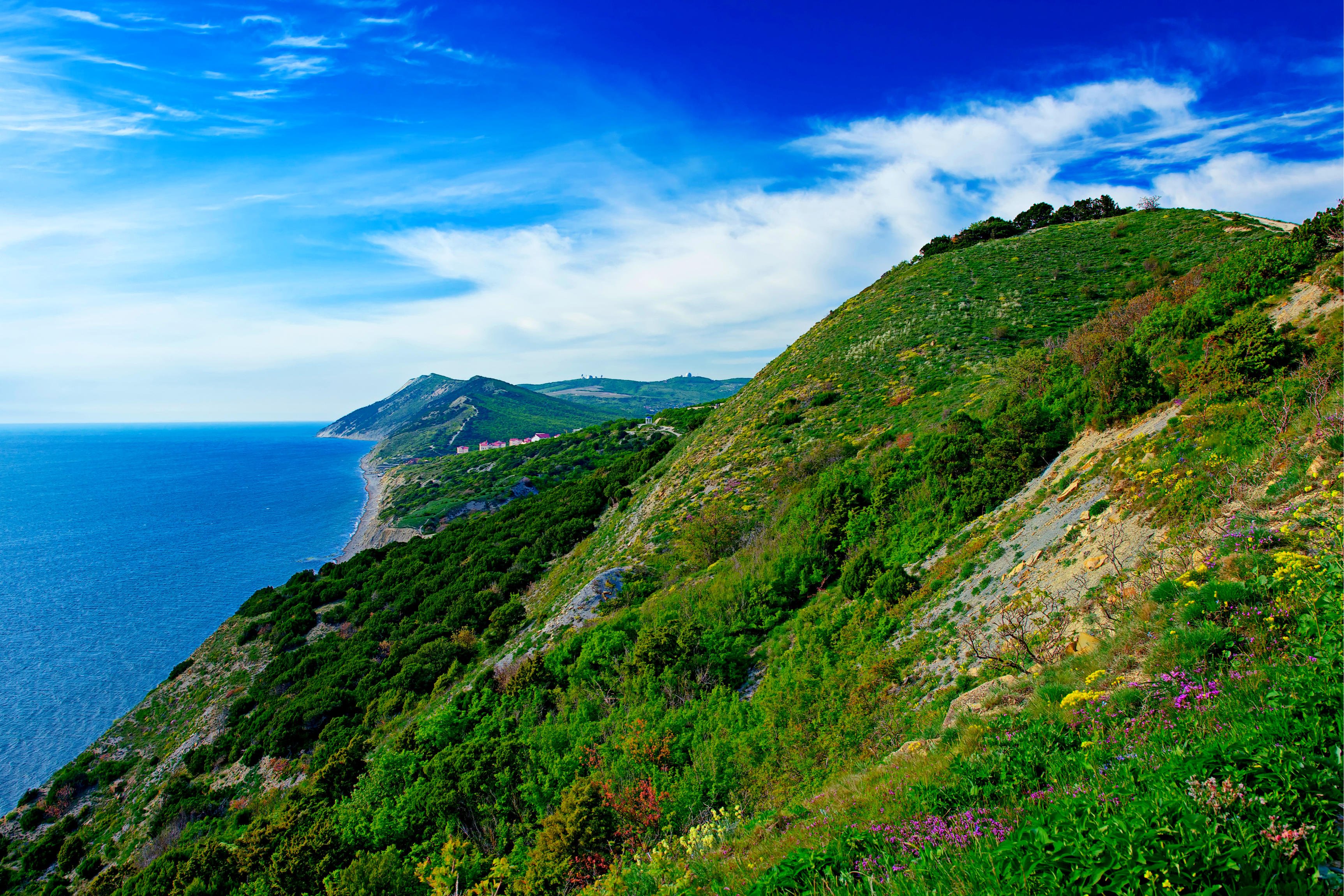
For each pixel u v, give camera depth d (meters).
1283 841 2.88
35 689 56.38
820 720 11.43
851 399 35.62
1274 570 6.36
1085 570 10.23
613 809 10.29
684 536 27.98
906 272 58.50
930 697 10.32
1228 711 4.70
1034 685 8.09
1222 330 12.89
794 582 19.56
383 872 11.01
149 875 22.00
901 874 4.36
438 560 52.41
